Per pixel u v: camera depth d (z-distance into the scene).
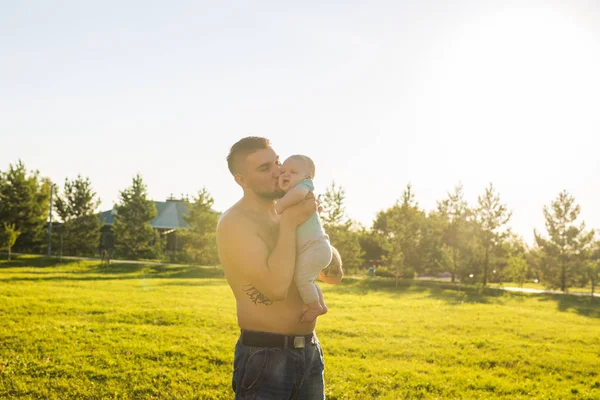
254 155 3.16
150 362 8.62
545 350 11.48
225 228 3.14
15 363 8.16
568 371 9.59
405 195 39.72
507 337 13.14
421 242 40.50
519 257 36.16
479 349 11.26
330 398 7.13
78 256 52.66
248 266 3.03
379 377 8.32
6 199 51.78
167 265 42.25
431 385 8.07
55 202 52.78
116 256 53.12
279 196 3.28
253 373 3.12
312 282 3.15
